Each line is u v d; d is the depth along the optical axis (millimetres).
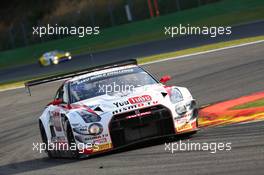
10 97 75875
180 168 21875
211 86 55312
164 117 28031
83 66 114562
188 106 28781
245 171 19141
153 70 75812
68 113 29281
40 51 180375
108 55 127062
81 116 28562
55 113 31875
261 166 19406
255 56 66938
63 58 137875
